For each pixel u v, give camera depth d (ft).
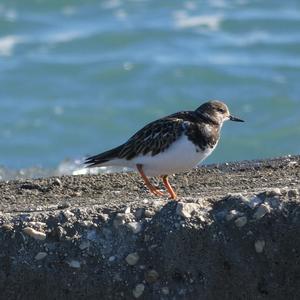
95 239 36.37
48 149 87.86
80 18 119.75
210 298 35.65
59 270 36.09
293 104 94.02
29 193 44.68
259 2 123.03
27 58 107.34
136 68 103.71
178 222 36.19
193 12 120.47
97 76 102.53
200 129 37.47
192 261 35.96
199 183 44.27
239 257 35.91
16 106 96.84
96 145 89.30
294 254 35.91
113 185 45.39
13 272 36.19
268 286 35.78
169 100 97.25
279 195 36.86
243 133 88.12
